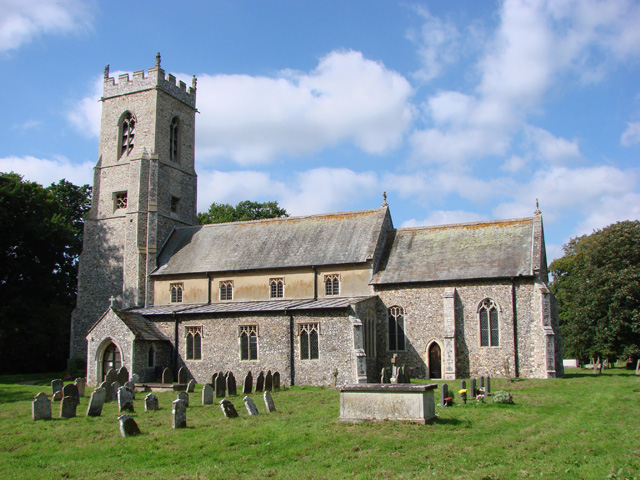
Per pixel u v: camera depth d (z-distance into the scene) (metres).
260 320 41.41
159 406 26.94
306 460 16.73
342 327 38.75
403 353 42.09
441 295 41.66
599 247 51.16
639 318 46.12
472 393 27.77
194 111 59.06
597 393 29.95
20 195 54.66
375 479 14.80
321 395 31.39
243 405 27.31
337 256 45.25
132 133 54.78
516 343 39.44
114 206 53.22
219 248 50.53
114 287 51.50
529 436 19.28
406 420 21.11
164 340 43.94
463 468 15.62
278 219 51.69
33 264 56.91
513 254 41.62
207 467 16.27
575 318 51.09
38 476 15.81
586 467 15.48
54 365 59.12
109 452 18.02
